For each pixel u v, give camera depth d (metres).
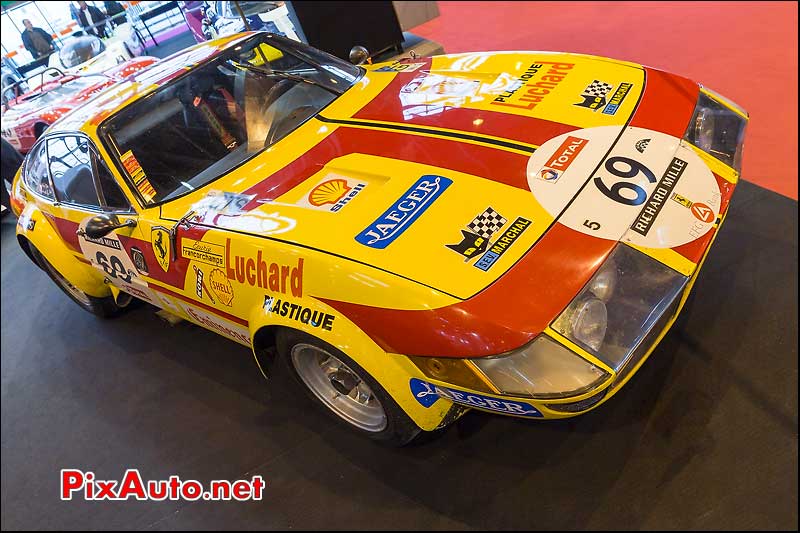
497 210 1.56
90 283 2.79
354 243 1.60
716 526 1.53
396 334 1.49
